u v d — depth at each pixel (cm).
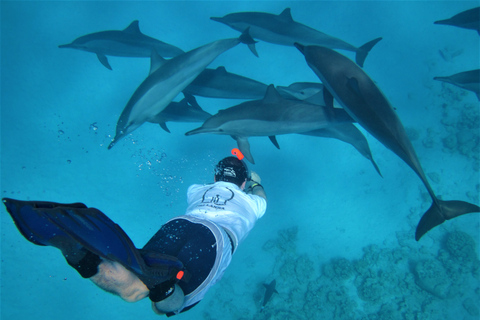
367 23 1163
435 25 1137
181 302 159
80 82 1062
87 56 1095
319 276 862
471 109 993
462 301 798
